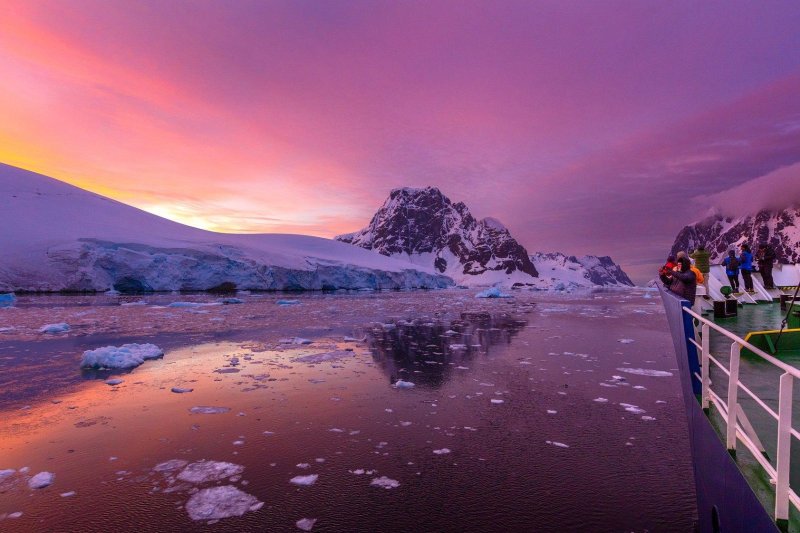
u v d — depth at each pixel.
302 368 9.60
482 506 3.89
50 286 43.38
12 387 7.91
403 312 25.86
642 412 6.52
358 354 11.34
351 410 6.65
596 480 4.36
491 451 5.11
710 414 3.36
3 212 53.00
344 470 4.62
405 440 5.46
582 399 7.20
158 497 4.04
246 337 14.44
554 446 5.25
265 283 58.81
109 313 23.84
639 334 15.49
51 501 3.95
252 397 7.32
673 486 4.23
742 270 10.38
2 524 3.57
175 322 19.27
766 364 4.68
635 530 3.51
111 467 4.67
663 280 7.92
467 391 7.71
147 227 65.06
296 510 3.82
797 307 6.07
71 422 6.06
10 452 5.05
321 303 35.09
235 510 3.82
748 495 2.31
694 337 4.02
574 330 16.75
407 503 3.95
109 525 3.58
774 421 3.17
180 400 7.12
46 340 13.69
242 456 4.97
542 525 3.59
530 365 9.95
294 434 5.65
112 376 8.80
